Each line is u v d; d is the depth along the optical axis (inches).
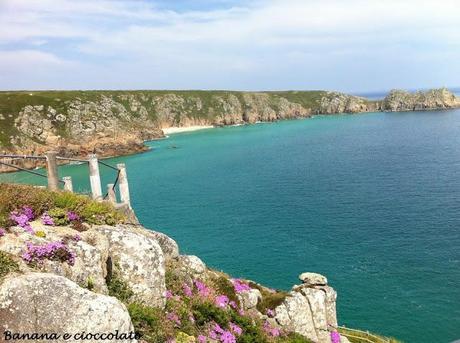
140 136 6968.5
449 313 1469.0
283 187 3454.7
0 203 459.2
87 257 434.9
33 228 453.1
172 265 669.3
